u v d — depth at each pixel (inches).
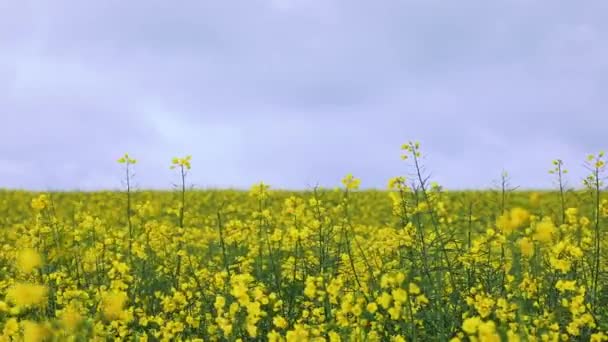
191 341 111.9
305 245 124.5
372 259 122.6
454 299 112.9
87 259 128.1
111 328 110.8
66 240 130.7
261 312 101.2
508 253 124.7
